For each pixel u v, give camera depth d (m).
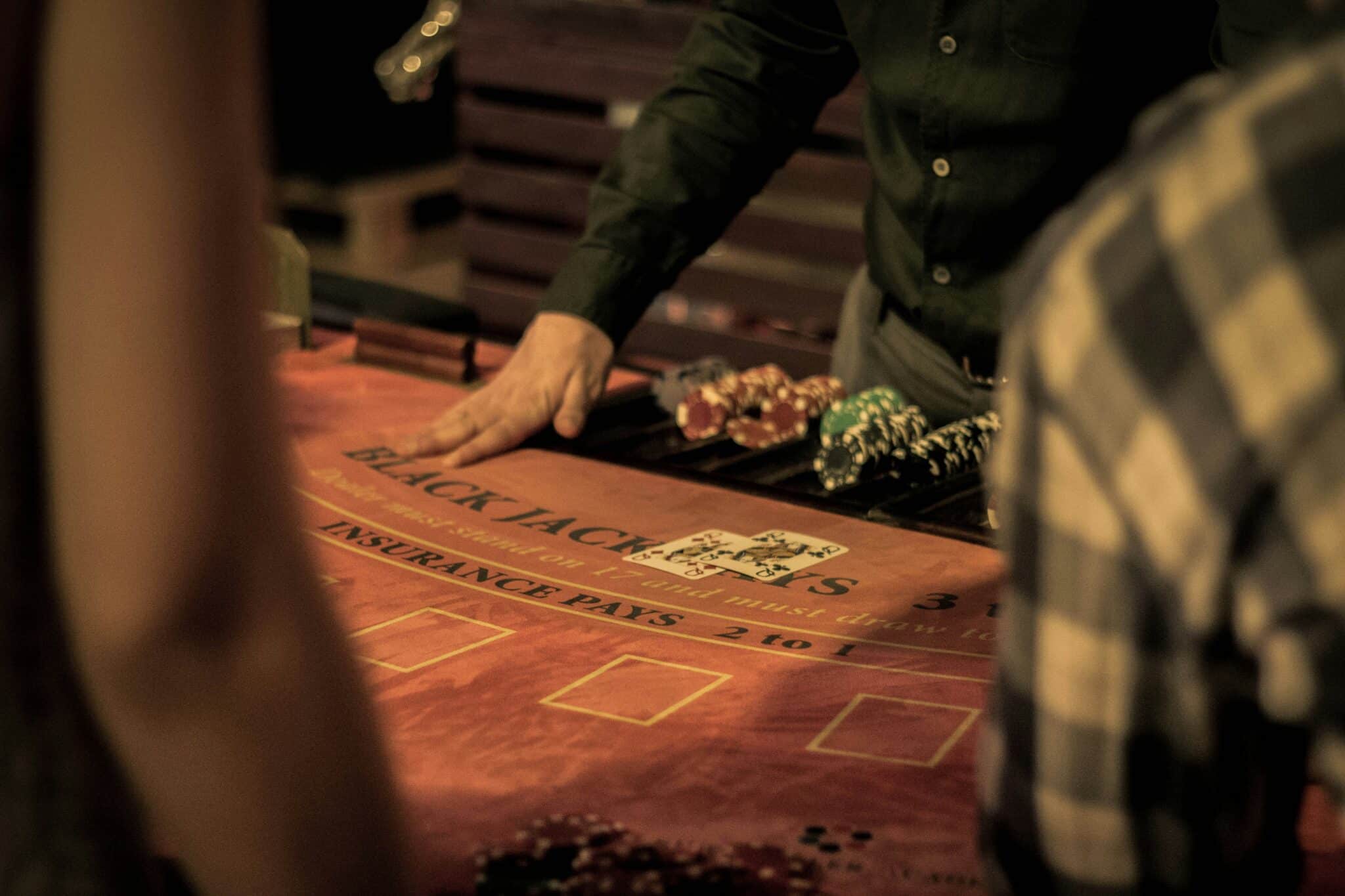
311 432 2.04
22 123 0.43
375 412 2.14
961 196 1.99
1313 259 0.46
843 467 1.84
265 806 0.48
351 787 0.50
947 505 1.77
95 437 0.43
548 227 4.79
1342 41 0.48
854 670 1.30
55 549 0.44
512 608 1.45
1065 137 1.90
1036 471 0.56
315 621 0.48
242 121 0.44
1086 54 1.84
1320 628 0.47
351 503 1.77
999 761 0.63
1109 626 0.55
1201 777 0.58
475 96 4.68
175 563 0.44
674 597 1.49
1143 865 0.59
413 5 7.16
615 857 0.98
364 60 7.09
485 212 4.81
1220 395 0.48
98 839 0.49
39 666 0.47
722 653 1.34
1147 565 0.53
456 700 1.23
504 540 1.65
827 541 1.66
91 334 0.43
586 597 1.48
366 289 2.60
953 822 1.03
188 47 0.43
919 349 2.19
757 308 4.34
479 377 2.34
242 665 0.46
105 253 0.42
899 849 0.99
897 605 1.47
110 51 0.42
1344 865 0.95
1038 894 0.63
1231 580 0.50
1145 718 0.56
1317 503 0.47
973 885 0.95
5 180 0.43
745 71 2.19
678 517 1.74
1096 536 0.54
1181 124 0.51
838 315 4.22
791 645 1.36
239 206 0.44
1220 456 0.48
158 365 0.43
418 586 1.51
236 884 0.50
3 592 0.46
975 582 1.53
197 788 0.48
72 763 0.48
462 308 2.54
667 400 2.14
